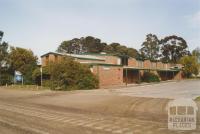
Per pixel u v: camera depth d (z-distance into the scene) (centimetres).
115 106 1867
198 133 998
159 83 5866
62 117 1455
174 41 12019
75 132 1063
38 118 1446
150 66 7362
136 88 4144
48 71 4462
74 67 3991
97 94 2873
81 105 2025
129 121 1278
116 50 11125
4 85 5403
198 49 10062
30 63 5584
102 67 4866
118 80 5303
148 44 12812
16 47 5766
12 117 1516
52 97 2752
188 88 4003
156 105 1814
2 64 5891
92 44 12181
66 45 12262
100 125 1189
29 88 4172
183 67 8706
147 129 1081
